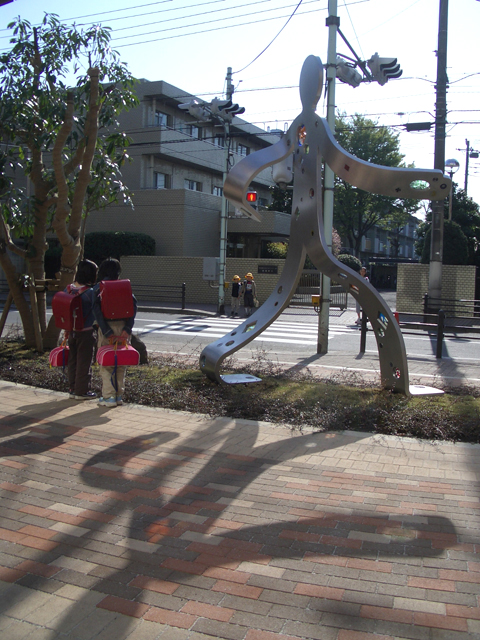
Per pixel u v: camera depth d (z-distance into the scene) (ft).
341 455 16.75
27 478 14.78
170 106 107.76
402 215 144.15
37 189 32.37
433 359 38.19
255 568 10.55
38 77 31.17
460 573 10.38
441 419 19.52
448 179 20.70
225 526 12.21
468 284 70.79
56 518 12.59
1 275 103.60
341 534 11.86
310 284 91.04
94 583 10.10
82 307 22.33
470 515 12.79
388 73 41.75
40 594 9.77
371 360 35.65
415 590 9.84
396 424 19.34
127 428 19.19
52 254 101.09
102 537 11.74
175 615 9.17
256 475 15.10
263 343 45.34
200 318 67.41
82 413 20.99
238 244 112.16
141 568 10.57
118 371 22.09
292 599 9.58
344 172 21.77
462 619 9.04
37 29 30.89
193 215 99.86
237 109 64.95
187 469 15.49
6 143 32.71
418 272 72.84
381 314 23.25
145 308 78.28
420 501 13.53
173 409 21.75
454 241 76.74
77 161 31.19
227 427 19.49
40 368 27.43
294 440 18.13
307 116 23.81
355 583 10.05
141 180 103.30
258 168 24.26
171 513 12.83
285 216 108.78
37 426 19.21
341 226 146.72
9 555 11.06
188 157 108.58
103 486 14.30
